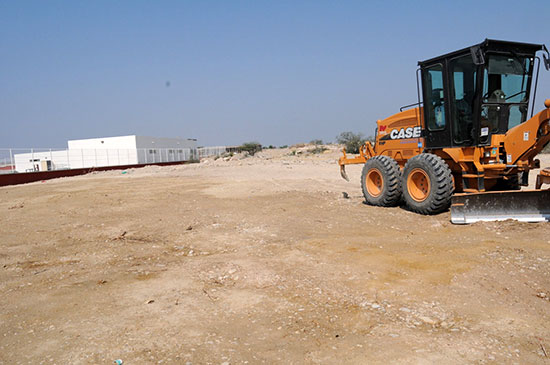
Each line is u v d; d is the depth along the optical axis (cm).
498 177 791
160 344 330
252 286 466
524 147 741
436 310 385
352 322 366
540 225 668
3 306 427
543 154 2217
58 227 880
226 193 1356
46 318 390
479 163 789
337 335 342
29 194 1652
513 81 798
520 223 686
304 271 509
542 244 571
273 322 370
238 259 574
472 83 790
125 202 1233
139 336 346
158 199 1270
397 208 940
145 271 539
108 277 518
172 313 394
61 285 492
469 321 361
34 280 519
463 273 477
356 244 629
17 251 680
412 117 970
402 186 900
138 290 462
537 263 491
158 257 615
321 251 596
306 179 1730
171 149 5394
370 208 961
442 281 457
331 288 450
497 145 778
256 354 312
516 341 324
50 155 3853
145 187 1689
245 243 669
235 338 340
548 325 350
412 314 378
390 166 947
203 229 790
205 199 1227
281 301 419
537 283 437
